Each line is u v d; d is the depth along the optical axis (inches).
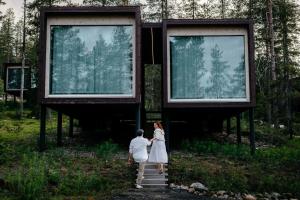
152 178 568.1
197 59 772.0
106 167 604.7
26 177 494.9
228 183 541.3
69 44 742.5
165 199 466.0
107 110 826.8
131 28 746.8
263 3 1392.7
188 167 618.8
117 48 741.9
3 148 713.6
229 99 760.3
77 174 544.1
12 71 1838.1
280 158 714.8
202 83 767.1
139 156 538.0
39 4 1459.2
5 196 442.6
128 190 514.6
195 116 925.8
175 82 766.5
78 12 738.8
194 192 510.6
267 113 1200.2
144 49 964.6
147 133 890.1
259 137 984.3
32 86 1849.2
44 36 734.5
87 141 861.2
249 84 762.8
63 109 802.2
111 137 919.7
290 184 537.3
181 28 776.9
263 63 1732.3
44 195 458.9
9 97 2348.7
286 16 1421.0
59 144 797.2
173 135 973.2
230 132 1035.3
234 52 774.5
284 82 1158.3
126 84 732.7
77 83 733.3
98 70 737.0
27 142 839.7
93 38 745.0
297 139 1001.5
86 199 450.9
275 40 1461.6
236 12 1676.9
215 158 690.8
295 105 1432.1
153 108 2021.4
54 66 737.0
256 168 626.8
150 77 2020.2
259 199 490.3
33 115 1533.0
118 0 1612.9
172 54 772.6
